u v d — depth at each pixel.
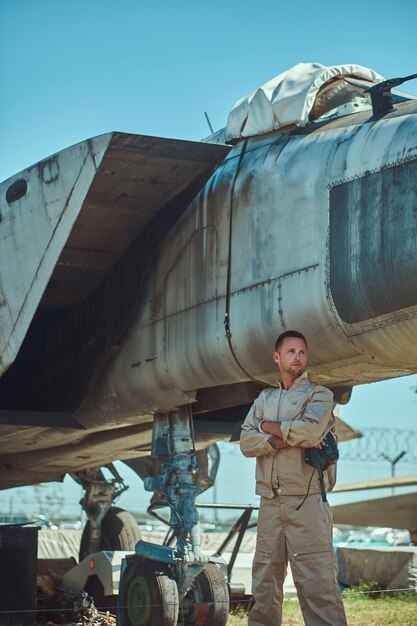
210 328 8.95
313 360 8.05
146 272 9.95
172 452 9.86
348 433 12.60
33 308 9.28
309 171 8.05
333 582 5.20
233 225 8.81
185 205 9.55
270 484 5.31
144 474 14.30
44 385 11.79
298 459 5.26
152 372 9.77
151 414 10.20
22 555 9.95
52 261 9.09
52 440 11.26
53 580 12.58
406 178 7.12
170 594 8.82
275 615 5.40
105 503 14.09
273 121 8.81
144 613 8.92
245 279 8.58
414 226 6.99
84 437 11.83
